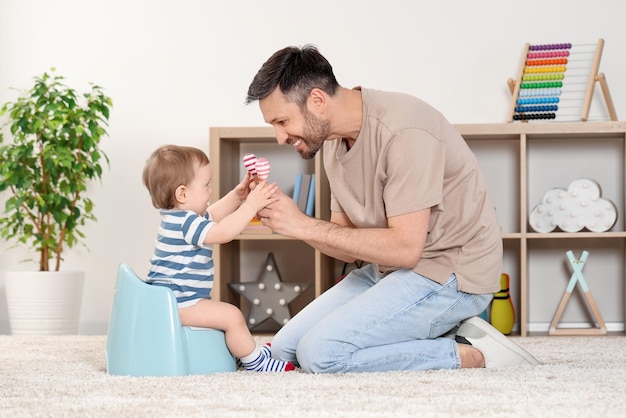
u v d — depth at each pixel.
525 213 3.74
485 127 3.74
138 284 2.27
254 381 2.09
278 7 4.16
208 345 2.30
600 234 3.72
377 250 2.22
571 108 4.03
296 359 2.46
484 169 4.05
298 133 2.25
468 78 4.06
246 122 4.17
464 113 4.06
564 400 1.80
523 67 3.98
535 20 4.03
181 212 2.34
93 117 3.94
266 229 3.84
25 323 3.89
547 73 3.96
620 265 4.00
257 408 1.73
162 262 2.33
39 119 3.87
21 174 3.92
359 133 2.29
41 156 3.94
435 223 2.33
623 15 3.99
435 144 2.25
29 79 4.26
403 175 2.22
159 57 4.21
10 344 3.15
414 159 2.21
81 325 4.23
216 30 4.19
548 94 3.97
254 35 4.17
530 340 3.45
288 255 4.13
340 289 2.54
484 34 4.05
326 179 3.92
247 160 2.41
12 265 4.28
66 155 3.84
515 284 4.04
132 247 4.21
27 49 4.27
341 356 2.23
